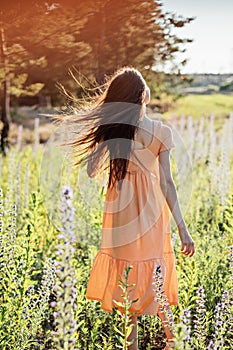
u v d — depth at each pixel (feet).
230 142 39.45
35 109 51.90
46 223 23.70
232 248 16.03
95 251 19.54
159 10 39.52
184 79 46.68
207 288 18.31
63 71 39.01
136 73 15.58
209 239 21.98
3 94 42.47
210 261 19.22
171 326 13.87
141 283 14.94
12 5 36.42
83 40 38.50
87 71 39.24
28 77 39.32
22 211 25.84
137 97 15.38
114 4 38.04
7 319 14.75
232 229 19.88
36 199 18.86
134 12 38.86
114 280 15.15
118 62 39.55
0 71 38.96
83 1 37.17
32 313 15.29
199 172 34.14
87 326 17.10
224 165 29.73
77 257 21.95
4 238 16.55
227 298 15.15
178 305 16.55
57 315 10.83
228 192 28.66
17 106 53.57
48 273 15.62
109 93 15.57
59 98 41.14
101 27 38.52
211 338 17.06
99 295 15.52
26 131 57.62
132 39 39.75
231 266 16.14
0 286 15.46
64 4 37.09
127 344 13.10
